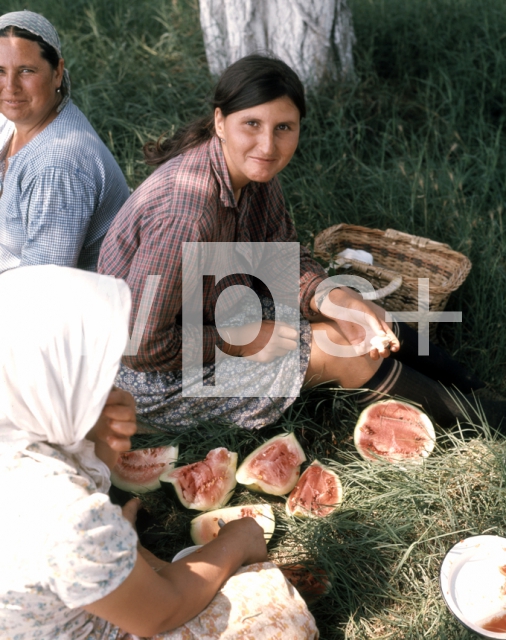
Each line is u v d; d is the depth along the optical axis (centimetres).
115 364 167
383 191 446
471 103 540
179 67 579
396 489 274
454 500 278
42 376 165
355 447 304
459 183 444
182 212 253
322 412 320
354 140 495
